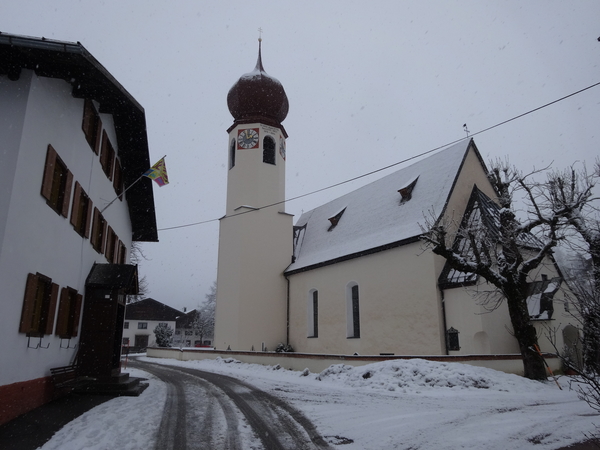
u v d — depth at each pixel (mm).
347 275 26453
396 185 28172
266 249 32219
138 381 15164
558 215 16781
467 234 18359
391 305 23000
